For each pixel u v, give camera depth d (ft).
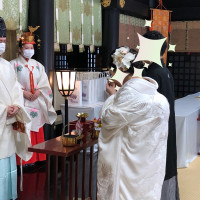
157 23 24.86
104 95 17.67
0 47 9.26
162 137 6.31
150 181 6.25
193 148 15.31
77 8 18.29
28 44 12.77
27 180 12.23
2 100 9.36
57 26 16.70
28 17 14.40
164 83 7.31
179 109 15.42
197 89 29.58
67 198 10.51
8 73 9.61
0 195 9.37
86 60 24.26
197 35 27.86
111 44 21.03
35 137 13.53
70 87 11.59
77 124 8.49
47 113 13.66
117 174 6.29
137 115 5.99
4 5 13.19
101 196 6.56
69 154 7.65
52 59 14.76
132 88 6.02
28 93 12.89
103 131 6.56
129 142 6.21
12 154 9.71
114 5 20.51
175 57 29.99
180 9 27.58
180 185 12.07
